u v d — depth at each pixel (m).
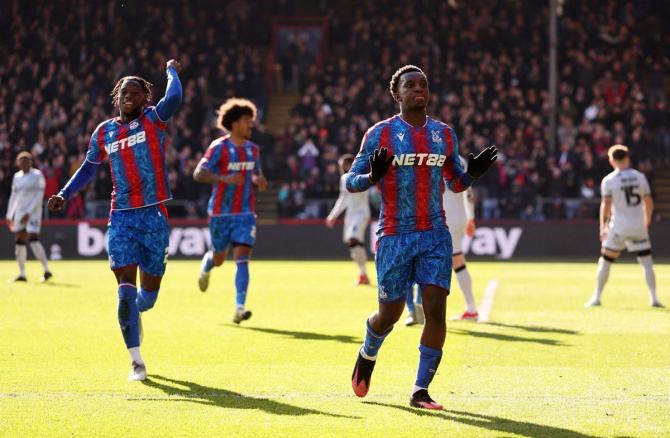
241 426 20.33
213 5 124.88
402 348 31.52
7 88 112.06
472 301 39.94
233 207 38.47
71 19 119.94
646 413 21.64
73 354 29.98
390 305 22.00
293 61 121.69
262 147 107.88
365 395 22.91
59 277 64.56
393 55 115.00
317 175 98.75
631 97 108.38
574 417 21.22
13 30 119.06
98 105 111.88
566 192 96.12
